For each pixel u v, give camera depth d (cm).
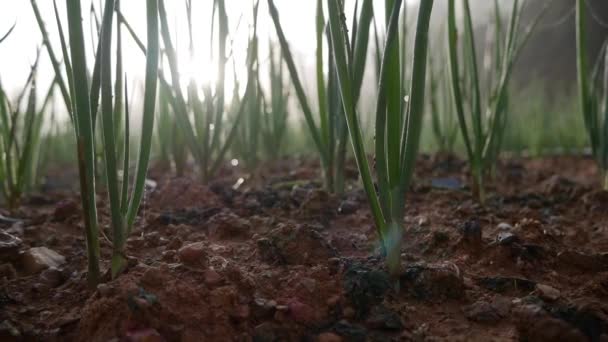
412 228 47
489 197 63
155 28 33
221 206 54
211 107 59
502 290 36
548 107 138
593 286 36
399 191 34
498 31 63
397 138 33
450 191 62
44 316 32
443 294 35
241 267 37
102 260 39
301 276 35
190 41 54
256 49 61
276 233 40
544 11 56
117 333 29
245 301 32
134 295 30
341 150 53
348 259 39
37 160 77
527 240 44
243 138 73
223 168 83
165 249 41
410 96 33
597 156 64
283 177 73
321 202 52
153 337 29
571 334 30
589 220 54
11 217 54
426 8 31
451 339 30
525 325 31
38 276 37
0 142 55
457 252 41
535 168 106
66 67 34
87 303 31
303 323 32
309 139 106
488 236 45
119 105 39
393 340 31
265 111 81
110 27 31
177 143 69
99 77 33
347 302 33
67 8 29
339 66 33
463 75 73
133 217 35
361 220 49
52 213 53
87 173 32
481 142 56
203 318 31
